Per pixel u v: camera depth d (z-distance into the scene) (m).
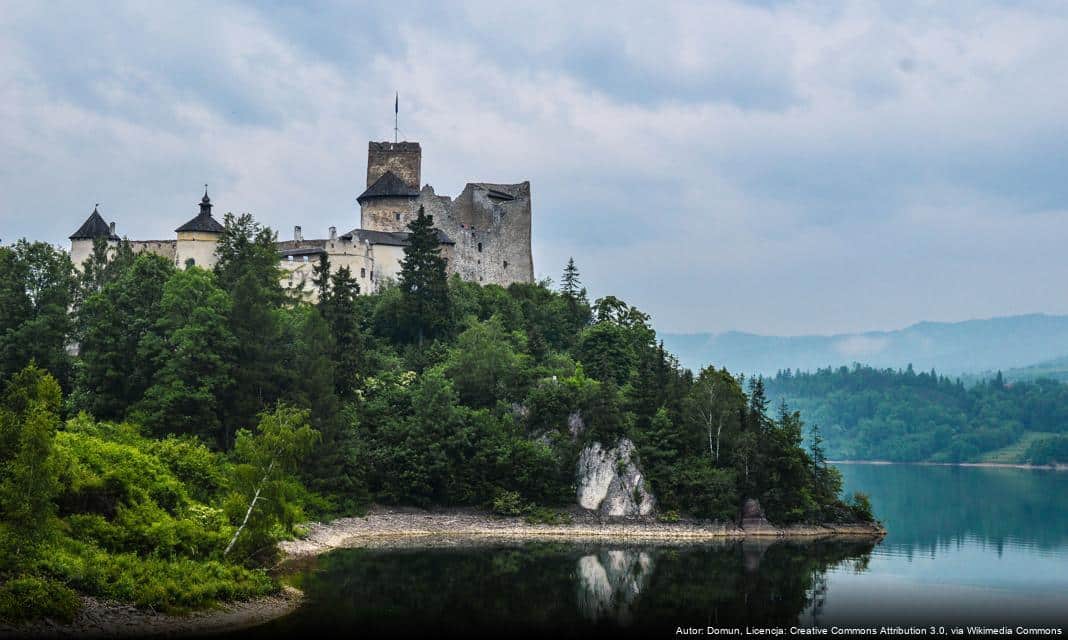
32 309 128.75
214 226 170.25
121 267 149.50
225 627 67.38
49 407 79.81
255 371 120.12
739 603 83.81
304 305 148.50
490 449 131.12
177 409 113.56
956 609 82.88
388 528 120.38
